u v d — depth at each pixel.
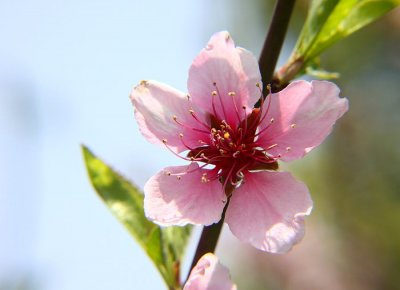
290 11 0.27
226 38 0.27
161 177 0.27
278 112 0.27
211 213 0.27
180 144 0.27
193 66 0.27
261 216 0.26
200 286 0.25
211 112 0.27
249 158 0.27
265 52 0.27
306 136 0.27
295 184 0.27
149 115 0.27
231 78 0.27
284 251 0.26
